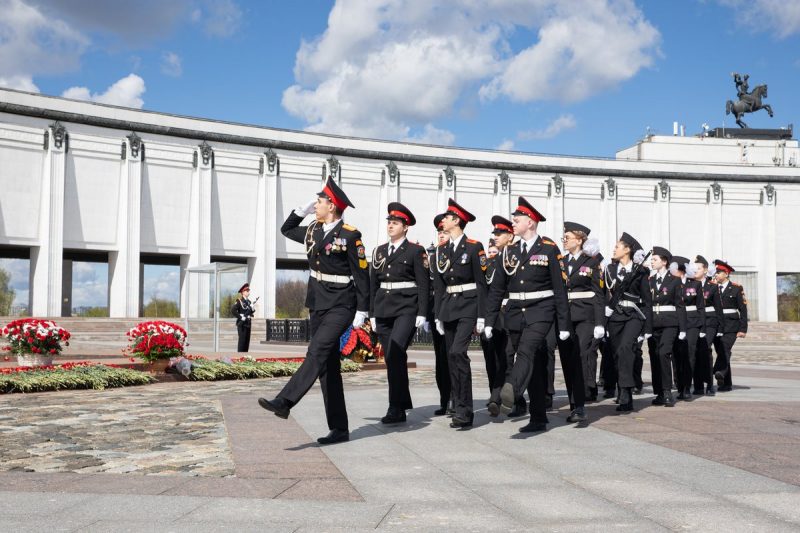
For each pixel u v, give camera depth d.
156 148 49.00
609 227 63.09
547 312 8.53
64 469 6.36
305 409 10.48
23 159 44.09
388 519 4.69
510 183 61.03
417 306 9.20
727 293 14.71
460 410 8.71
